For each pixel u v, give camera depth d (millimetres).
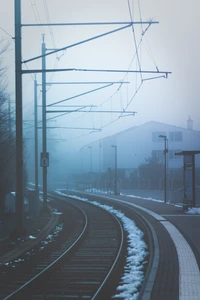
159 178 56156
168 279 8242
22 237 15023
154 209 26750
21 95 15289
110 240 15812
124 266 10664
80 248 14000
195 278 8312
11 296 7488
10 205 22812
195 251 11562
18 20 15203
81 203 35156
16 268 10562
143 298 6895
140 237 15781
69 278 9562
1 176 21812
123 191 53969
